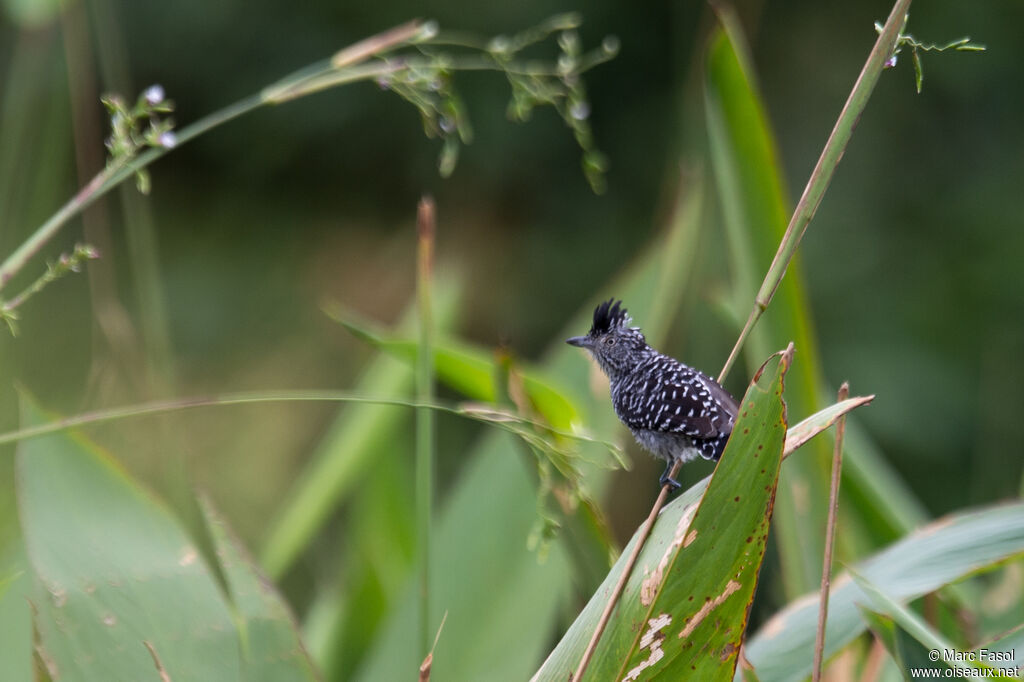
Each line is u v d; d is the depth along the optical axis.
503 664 7.74
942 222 19.86
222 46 20.78
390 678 7.86
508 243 21.67
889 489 9.19
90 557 5.49
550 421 6.89
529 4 20.36
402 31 6.32
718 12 7.45
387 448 10.22
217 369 20.42
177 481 8.48
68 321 12.95
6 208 8.56
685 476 15.32
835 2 21.16
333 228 22.34
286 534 10.09
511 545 8.08
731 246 8.06
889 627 5.52
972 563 6.02
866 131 20.59
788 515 8.03
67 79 9.21
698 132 13.66
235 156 21.77
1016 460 17.09
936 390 18.00
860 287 19.19
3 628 6.32
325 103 21.31
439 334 10.99
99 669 5.25
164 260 21.19
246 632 5.53
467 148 20.97
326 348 21.09
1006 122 20.42
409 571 9.16
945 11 20.20
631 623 5.05
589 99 21.08
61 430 5.19
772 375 6.59
